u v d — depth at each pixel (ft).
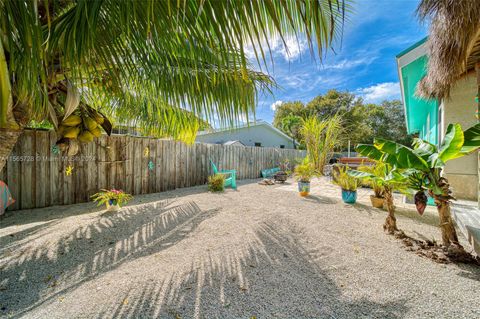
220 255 6.63
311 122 27.86
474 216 8.00
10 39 3.00
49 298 4.58
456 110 12.41
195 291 4.88
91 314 4.13
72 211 11.07
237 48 2.79
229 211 11.54
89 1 3.13
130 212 11.08
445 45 6.77
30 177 11.14
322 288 5.01
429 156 6.53
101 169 13.64
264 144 44.93
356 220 10.04
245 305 4.45
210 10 2.57
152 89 6.91
